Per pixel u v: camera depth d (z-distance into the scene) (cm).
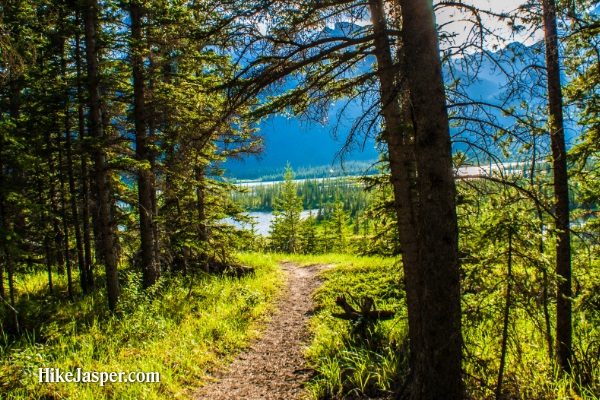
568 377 623
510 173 520
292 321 1183
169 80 1220
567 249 698
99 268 1820
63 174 1357
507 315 503
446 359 421
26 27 1097
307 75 591
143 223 1220
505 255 500
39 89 1212
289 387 734
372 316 939
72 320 1008
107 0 1070
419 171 432
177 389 692
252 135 1034
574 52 734
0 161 755
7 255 809
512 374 601
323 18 549
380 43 568
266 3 495
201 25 543
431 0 426
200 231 1453
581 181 876
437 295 421
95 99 1045
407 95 530
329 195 13712
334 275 1781
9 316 951
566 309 688
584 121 782
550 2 560
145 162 1009
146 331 926
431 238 421
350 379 702
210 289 1434
